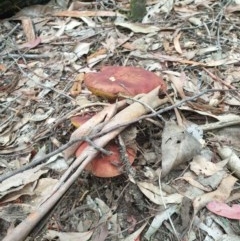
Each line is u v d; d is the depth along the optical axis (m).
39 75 0.48
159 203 0.33
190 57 0.47
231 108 0.40
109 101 0.37
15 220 0.34
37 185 0.36
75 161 0.31
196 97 0.37
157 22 0.53
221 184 0.33
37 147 0.39
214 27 0.51
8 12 0.59
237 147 0.37
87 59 0.49
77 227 0.33
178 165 0.34
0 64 0.50
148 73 0.37
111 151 0.32
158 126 0.37
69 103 0.43
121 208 0.33
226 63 0.46
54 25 0.56
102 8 0.58
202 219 0.32
